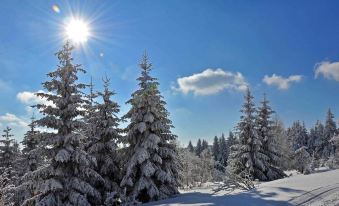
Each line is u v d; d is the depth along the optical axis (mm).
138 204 21422
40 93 20828
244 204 14828
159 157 24219
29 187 19891
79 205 20031
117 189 24109
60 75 21438
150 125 25328
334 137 50906
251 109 37844
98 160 24547
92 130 24688
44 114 21141
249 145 37000
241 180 23469
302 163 43656
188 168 55781
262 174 36031
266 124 39312
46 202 19250
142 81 25906
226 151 100125
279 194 17156
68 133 21109
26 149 32438
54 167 20922
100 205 22766
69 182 20688
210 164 66750
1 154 35156
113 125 25312
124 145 25984
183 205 16047
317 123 92688
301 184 20688
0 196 13742
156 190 23391
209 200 16922
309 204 14445
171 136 26484
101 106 25562
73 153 20672
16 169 32625
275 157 37781
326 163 50969
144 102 25469
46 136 20828
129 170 23312
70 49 21500
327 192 16891
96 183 24109
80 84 21594
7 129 35750
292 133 92938
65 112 20984
